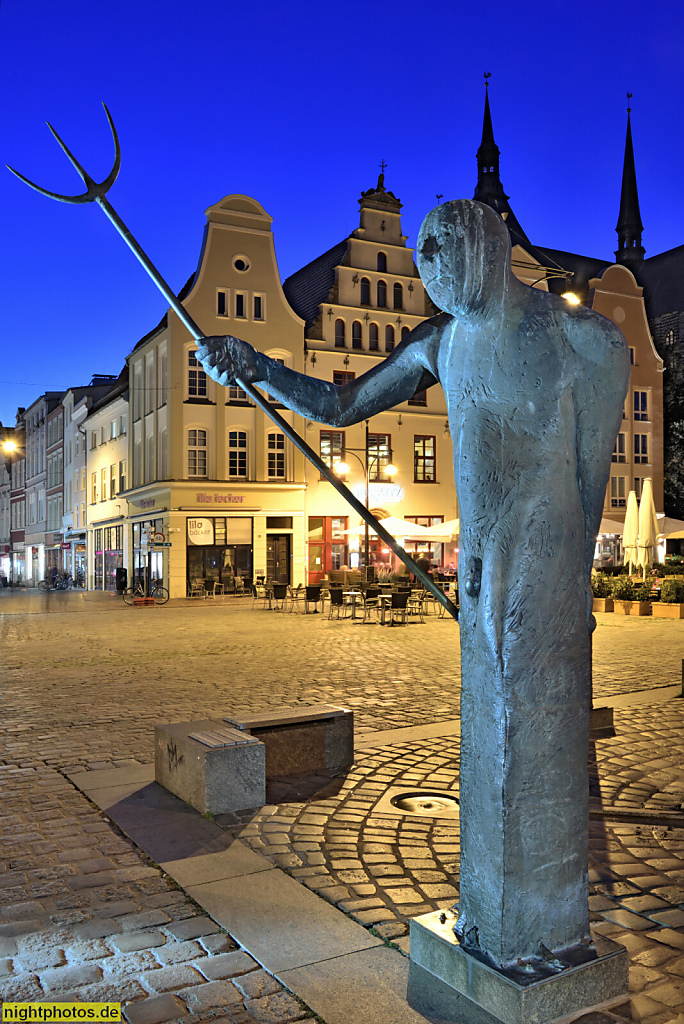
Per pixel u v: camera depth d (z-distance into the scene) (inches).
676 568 1037.8
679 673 432.1
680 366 1914.4
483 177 2122.3
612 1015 91.4
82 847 169.9
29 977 115.2
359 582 1072.2
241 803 195.6
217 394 1289.4
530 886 93.1
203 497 1277.1
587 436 98.7
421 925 103.2
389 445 1428.4
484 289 90.8
